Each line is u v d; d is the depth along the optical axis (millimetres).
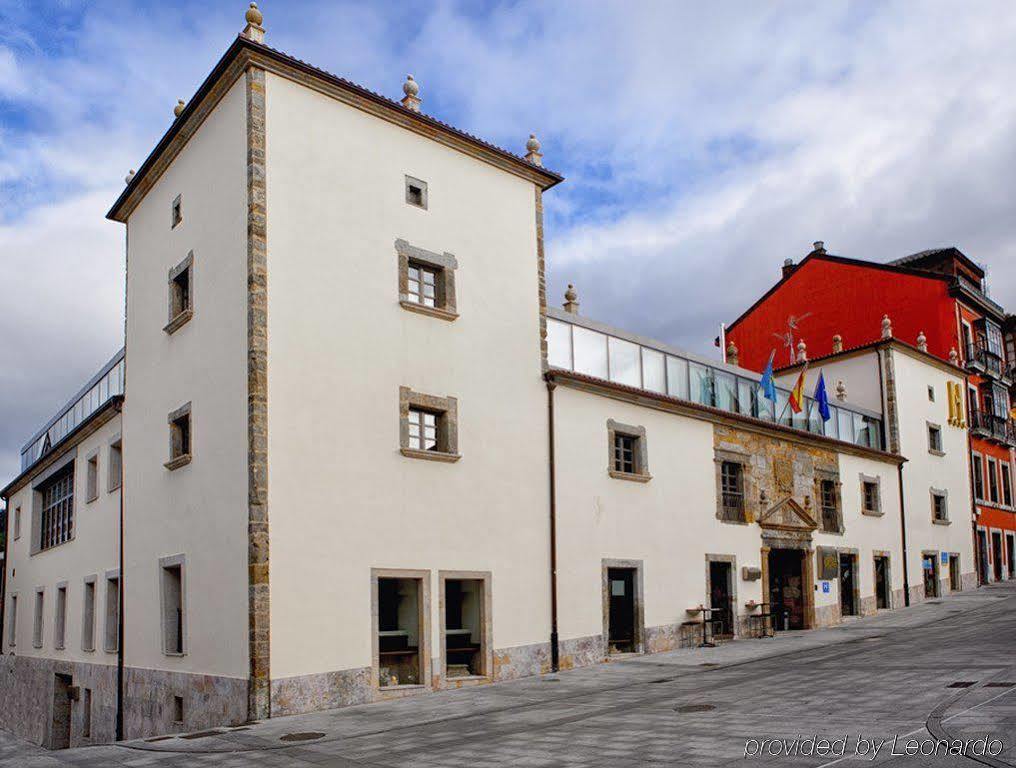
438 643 16812
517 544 18766
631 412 22328
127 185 20594
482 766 9891
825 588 28469
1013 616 25578
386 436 16672
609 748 10492
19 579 30984
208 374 16484
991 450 42781
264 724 13562
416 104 18625
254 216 15398
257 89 15852
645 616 21562
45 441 29688
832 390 36562
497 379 19078
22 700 28750
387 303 17203
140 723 18109
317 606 14961
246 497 14672
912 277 39344
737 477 25812
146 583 18453
